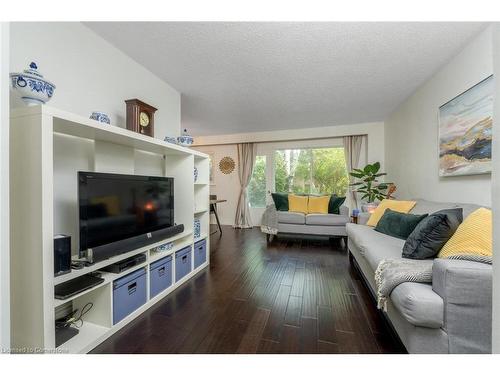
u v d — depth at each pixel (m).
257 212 5.70
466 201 2.16
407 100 3.45
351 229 2.86
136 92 2.40
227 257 3.17
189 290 2.17
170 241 2.20
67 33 1.75
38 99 1.28
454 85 2.31
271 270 2.68
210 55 2.28
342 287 2.22
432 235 1.53
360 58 2.33
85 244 1.46
